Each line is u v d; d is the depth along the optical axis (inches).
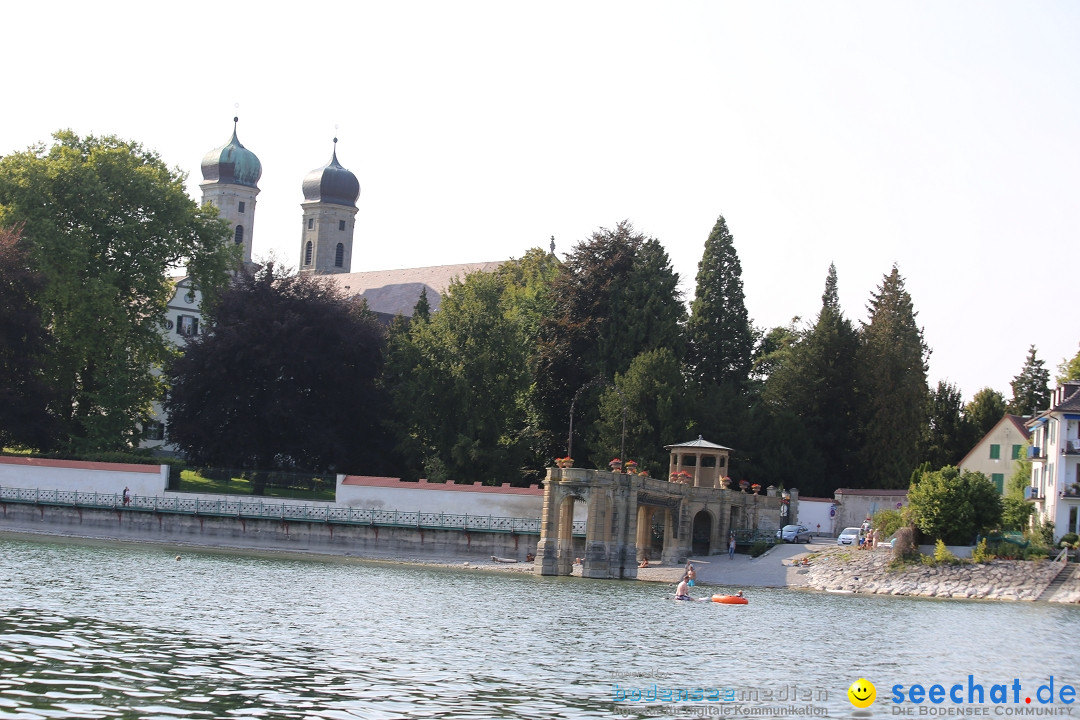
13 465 3887.8
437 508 3686.0
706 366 4901.6
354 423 4252.0
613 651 1822.1
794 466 4402.1
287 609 2121.1
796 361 4766.2
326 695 1374.3
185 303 6156.5
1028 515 3472.0
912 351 4682.6
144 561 2974.9
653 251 4594.0
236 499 3786.9
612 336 4424.2
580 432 4345.5
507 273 5895.7
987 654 1945.1
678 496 3619.6
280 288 4261.8
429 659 1653.5
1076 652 2010.3
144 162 4712.1
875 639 2087.8
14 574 2402.8
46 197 4296.3
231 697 1337.4
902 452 4596.5
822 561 3383.4
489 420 4111.7
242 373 4104.3
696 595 2891.2
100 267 4379.9
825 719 1406.3
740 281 5022.1
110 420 4232.3
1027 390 5851.4
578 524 3609.7
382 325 4623.5
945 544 3262.8
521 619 2165.4
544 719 1317.7
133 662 1494.8
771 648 1929.1
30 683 1339.8
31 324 3971.5
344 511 3737.7
